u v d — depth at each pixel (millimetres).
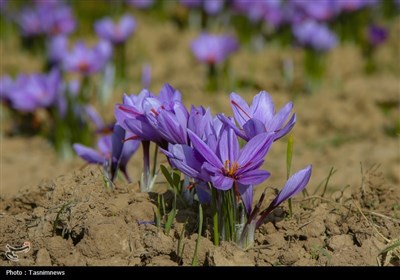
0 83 11891
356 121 11414
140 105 6148
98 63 12359
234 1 16719
